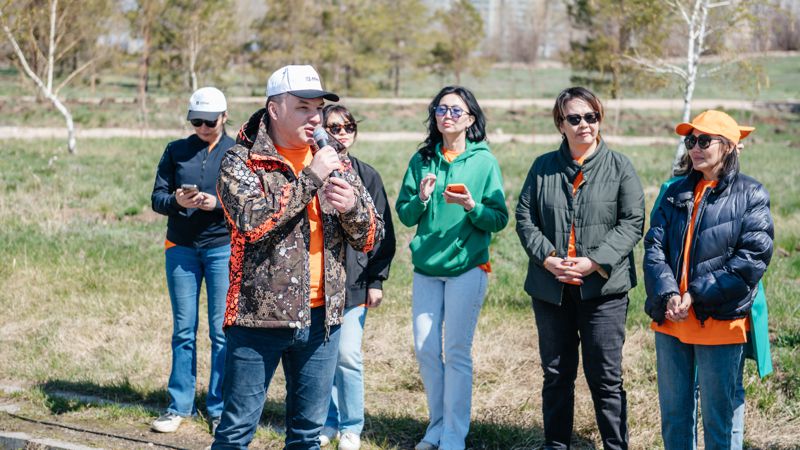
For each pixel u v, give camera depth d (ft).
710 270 12.96
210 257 16.75
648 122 109.50
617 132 99.71
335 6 147.02
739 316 12.88
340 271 12.08
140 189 46.50
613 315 14.56
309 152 12.24
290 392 12.35
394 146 77.71
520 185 48.19
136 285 27.61
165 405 18.57
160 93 141.49
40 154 61.41
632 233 14.53
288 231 11.40
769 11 59.41
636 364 19.95
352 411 15.87
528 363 20.57
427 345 15.80
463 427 15.65
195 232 16.71
